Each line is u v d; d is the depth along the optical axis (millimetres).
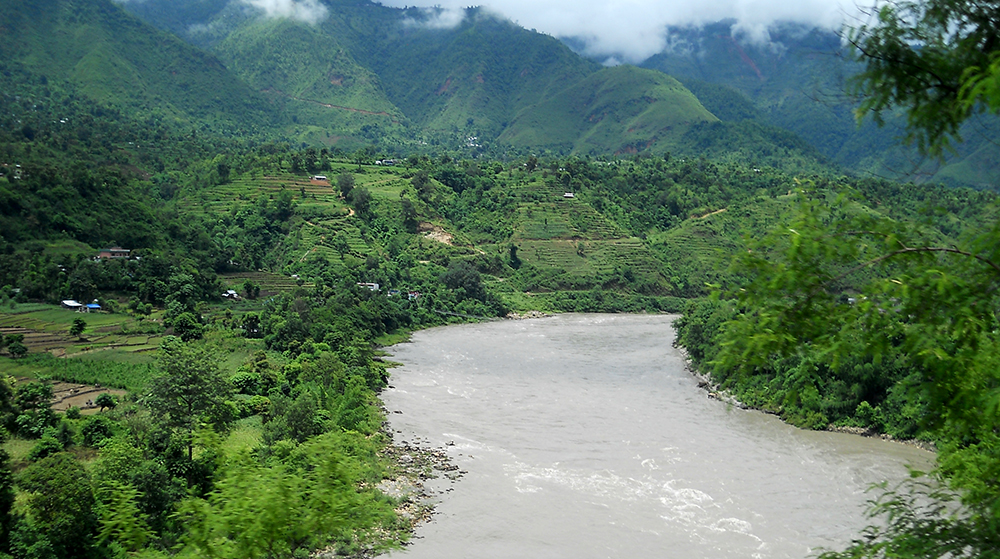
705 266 195750
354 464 20875
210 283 131750
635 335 134375
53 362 76062
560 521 45125
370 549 40000
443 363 103312
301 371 78500
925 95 10320
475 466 55844
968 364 9672
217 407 50594
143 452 44875
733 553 40281
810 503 47531
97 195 148750
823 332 10156
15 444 51062
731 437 64125
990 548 10625
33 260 117312
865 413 65500
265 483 17312
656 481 52219
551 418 71125
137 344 90062
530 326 149250
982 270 9781
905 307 9930
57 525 35625
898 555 11156
